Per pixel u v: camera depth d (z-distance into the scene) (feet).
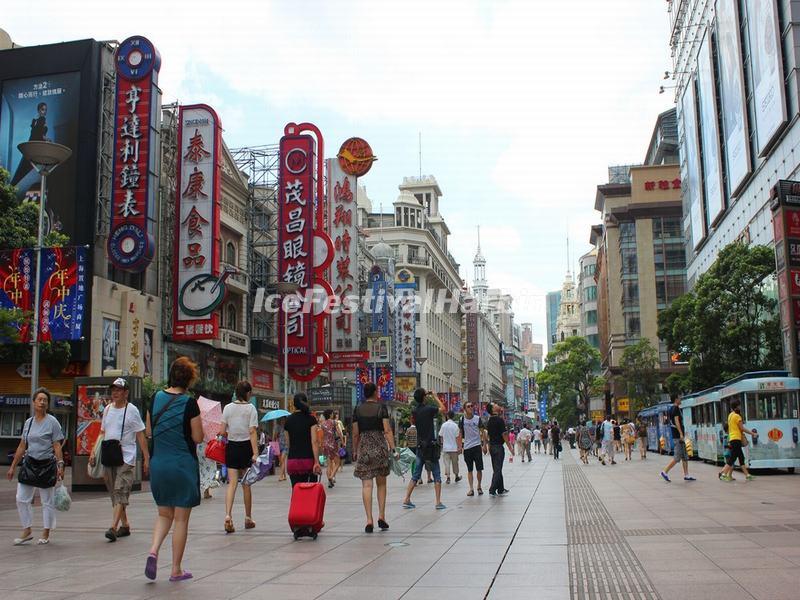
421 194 353.10
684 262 266.57
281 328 136.46
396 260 285.84
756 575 23.94
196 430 25.27
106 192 106.22
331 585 23.65
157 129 108.88
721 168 166.20
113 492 34.73
